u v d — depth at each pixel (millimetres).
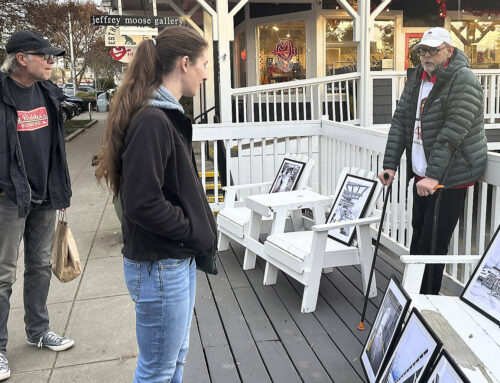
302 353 2789
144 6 9805
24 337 3119
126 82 1724
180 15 9812
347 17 10305
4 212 2580
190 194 1732
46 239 2887
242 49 11469
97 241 5020
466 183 2895
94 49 31797
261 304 3436
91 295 3713
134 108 1680
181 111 1724
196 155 8945
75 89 31016
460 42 10961
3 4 16953
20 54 2508
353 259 3398
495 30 10977
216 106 6855
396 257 4270
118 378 2664
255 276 3938
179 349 1884
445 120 2857
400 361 1950
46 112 2713
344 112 10375
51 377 2684
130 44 7309
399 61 10766
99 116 24484
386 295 2359
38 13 18891
